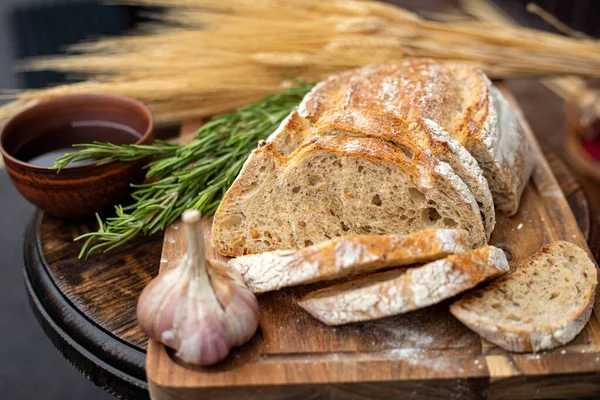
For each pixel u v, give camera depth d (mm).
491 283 409
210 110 576
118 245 452
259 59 566
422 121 441
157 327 375
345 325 399
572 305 394
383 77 495
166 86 548
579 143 826
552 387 382
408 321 400
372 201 442
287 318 404
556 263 421
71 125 515
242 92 569
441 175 411
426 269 383
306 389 375
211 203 470
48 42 938
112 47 600
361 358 383
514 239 460
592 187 804
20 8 1024
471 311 390
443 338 392
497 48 603
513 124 494
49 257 466
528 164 500
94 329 421
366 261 387
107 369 412
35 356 718
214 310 373
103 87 542
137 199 472
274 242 442
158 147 477
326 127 437
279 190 429
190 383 371
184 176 461
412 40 599
